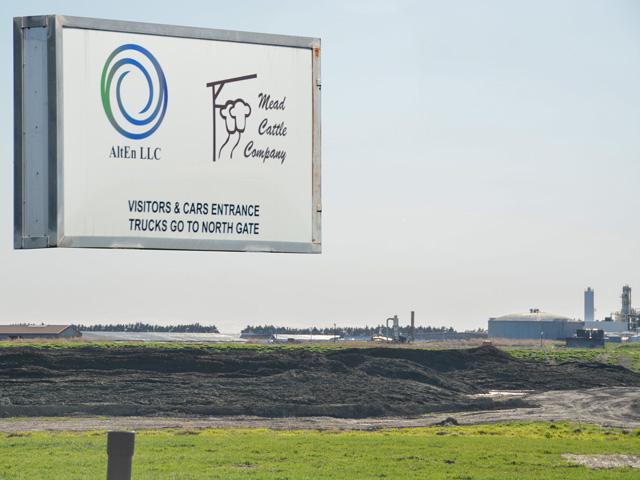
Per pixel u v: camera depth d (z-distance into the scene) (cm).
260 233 4262
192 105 4172
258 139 4262
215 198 4209
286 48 4294
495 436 14588
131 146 4091
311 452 10688
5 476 8062
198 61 4184
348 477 8431
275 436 13812
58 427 17875
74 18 3997
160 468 8794
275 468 9050
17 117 3962
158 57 4122
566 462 10081
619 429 17575
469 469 9300
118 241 4066
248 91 4244
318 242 4334
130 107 4084
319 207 4328
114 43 4059
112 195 4062
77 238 4006
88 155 4028
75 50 4000
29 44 3959
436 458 10250
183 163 4166
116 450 3691
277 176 4284
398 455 10519
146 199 4109
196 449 10869
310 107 4316
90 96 4022
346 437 13512
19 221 3969
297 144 4306
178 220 4162
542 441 13088
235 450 10812
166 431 15875
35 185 3969
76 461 9381
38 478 7944
